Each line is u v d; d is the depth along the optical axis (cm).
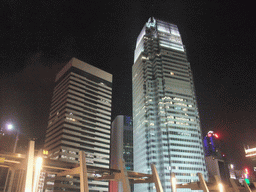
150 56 17962
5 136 13800
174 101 15875
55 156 13538
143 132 15388
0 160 4616
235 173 19600
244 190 7306
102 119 16675
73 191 12431
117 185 16675
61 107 15462
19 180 8450
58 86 17500
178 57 17888
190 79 17625
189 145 14712
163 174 13338
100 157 15175
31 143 4597
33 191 3272
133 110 17875
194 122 15700
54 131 14925
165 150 14125
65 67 17700
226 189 6806
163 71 16775
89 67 17862
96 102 16950
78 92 16125
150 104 15900
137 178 6159
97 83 17850
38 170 3416
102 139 15888
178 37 19375
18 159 4906
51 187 12412
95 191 13425
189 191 13062
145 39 19075
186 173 13662
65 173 5162
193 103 16400
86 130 15238
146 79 17025
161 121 15075
